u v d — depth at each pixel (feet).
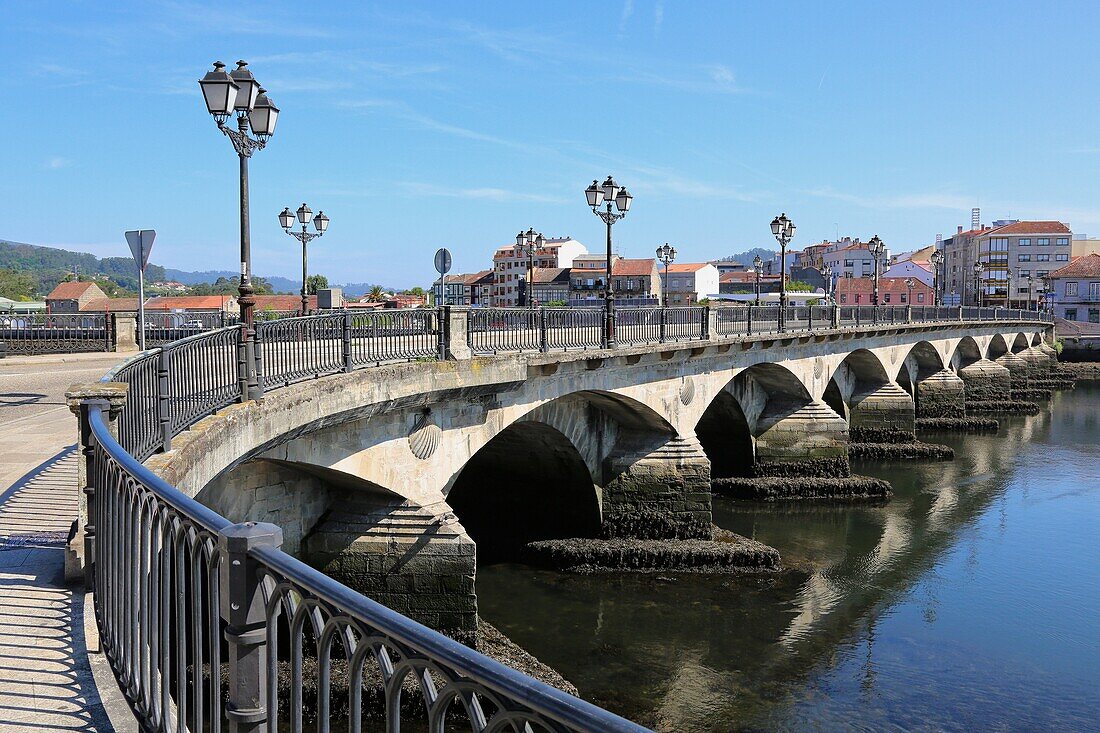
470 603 58.23
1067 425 177.68
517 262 356.38
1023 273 368.68
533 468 88.12
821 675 59.93
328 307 109.60
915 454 137.49
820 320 119.75
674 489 86.48
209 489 47.11
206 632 34.19
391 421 55.72
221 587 11.84
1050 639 66.64
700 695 56.59
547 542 82.99
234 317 89.45
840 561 84.64
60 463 37.70
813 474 115.96
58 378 71.56
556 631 66.08
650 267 309.22
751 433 116.47
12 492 32.42
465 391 58.85
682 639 65.16
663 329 82.69
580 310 71.56
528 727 7.40
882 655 63.36
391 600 58.08
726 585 77.05
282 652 47.32
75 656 18.58
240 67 39.27
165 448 30.78
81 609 21.16
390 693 8.86
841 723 53.52
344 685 45.52
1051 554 87.56
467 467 92.02
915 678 59.82
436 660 8.16
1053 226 371.15
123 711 16.22
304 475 56.70
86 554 22.31
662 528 86.58
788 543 90.07
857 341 132.98
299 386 43.16
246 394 39.29
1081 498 110.93
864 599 74.54
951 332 184.55
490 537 90.63
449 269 59.62
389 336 52.49
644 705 55.11
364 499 58.70
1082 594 76.28
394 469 56.44
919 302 355.77
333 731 45.57
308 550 57.77
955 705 56.13
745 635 66.33
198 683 13.17
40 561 24.58
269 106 41.63
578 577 78.13
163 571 14.93
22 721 15.65
